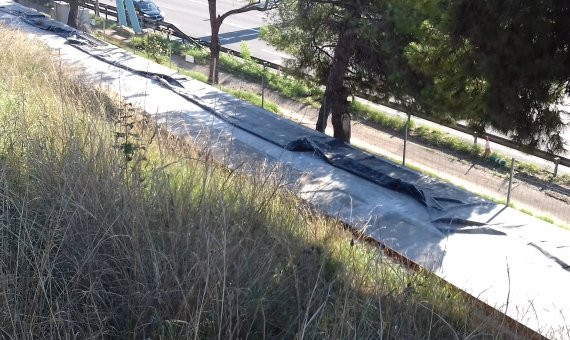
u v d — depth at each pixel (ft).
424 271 21.24
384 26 49.39
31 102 24.85
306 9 54.95
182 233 16.44
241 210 18.75
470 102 32.71
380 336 13.92
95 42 62.08
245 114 42.68
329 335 14.60
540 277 23.24
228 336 13.96
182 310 14.20
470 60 30.48
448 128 70.54
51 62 39.14
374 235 25.93
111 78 48.03
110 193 17.03
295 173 33.09
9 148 19.17
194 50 98.89
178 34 108.58
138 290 14.62
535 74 27.53
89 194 17.01
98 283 14.61
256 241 17.20
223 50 100.22
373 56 54.19
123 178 18.07
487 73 28.43
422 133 69.05
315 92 64.28
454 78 33.37
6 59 35.65
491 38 27.86
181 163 22.95
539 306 20.81
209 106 43.78
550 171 58.80
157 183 18.37
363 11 51.01
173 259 14.96
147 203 17.56
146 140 25.12
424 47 38.06
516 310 19.83
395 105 63.72
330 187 31.68
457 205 30.14
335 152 36.86
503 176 57.47
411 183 31.86
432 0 38.47
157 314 14.02
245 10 80.02
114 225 16.11
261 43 109.91
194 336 13.52
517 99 28.55
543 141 31.73
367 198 30.60
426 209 29.63
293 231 19.57
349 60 56.80
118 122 23.11
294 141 37.24
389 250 23.66
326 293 16.53
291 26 57.11
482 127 34.78
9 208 16.66
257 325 14.89
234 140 37.27
